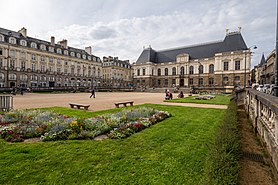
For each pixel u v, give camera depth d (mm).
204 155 4586
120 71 90188
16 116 8875
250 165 4363
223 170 2619
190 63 65188
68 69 67250
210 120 9039
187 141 5734
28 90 41250
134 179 3473
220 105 16422
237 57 53125
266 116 5129
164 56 75688
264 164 4406
